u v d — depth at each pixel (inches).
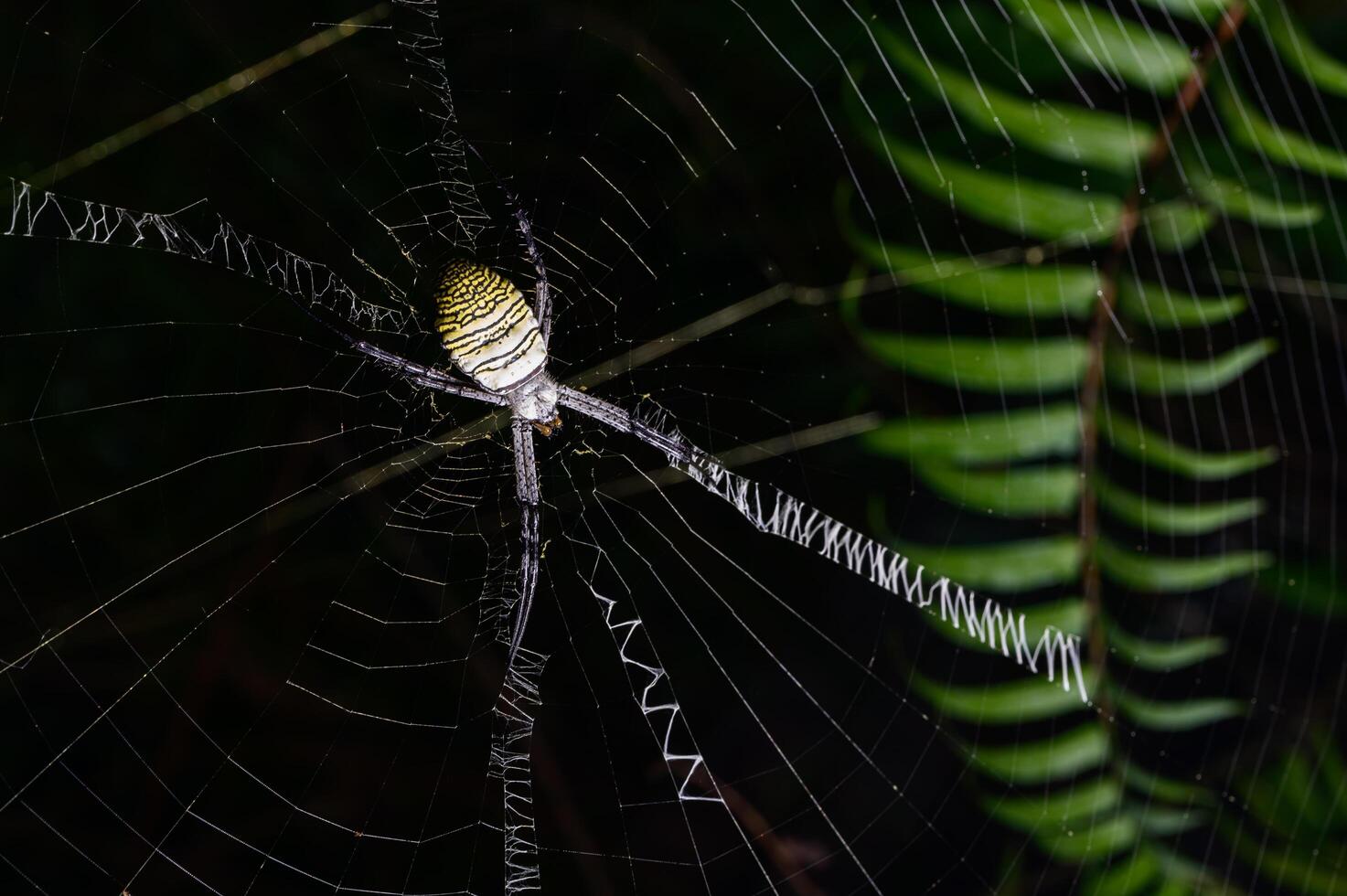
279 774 24.5
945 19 23.6
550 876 24.5
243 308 24.5
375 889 24.4
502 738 24.7
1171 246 23.7
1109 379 23.7
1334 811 23.8
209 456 24.5
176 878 24.2
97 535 24.5
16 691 24.3
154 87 24.1
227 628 24.5
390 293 24.5
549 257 24.7
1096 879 23.8
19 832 24.1
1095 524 23.7
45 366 24.3
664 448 24.5
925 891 24.5
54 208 24.0
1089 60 23.5
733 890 24.6
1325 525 24.7
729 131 24.6
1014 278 23.7
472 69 24.5
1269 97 24.1
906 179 24.5
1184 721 23.8
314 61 24.3
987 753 23.9
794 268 24.7
